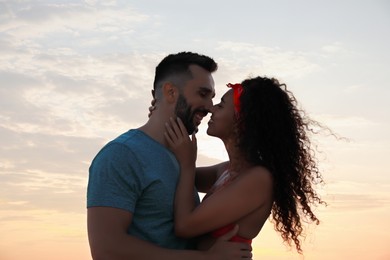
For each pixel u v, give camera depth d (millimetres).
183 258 3160
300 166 3455
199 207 3248
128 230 3295
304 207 3484
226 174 3500
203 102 3537
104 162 3213
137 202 3281
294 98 3514
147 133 3438
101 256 3119
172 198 3344
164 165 3340
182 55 3564
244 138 3363
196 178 3859
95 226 3148
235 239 3303
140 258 3131
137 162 3246
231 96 3453
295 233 3455
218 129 3465
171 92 3504
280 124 3408
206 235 3408
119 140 3307
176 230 3291
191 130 3545
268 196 3324
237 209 3238
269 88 3434
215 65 3625
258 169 3301
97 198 3166
